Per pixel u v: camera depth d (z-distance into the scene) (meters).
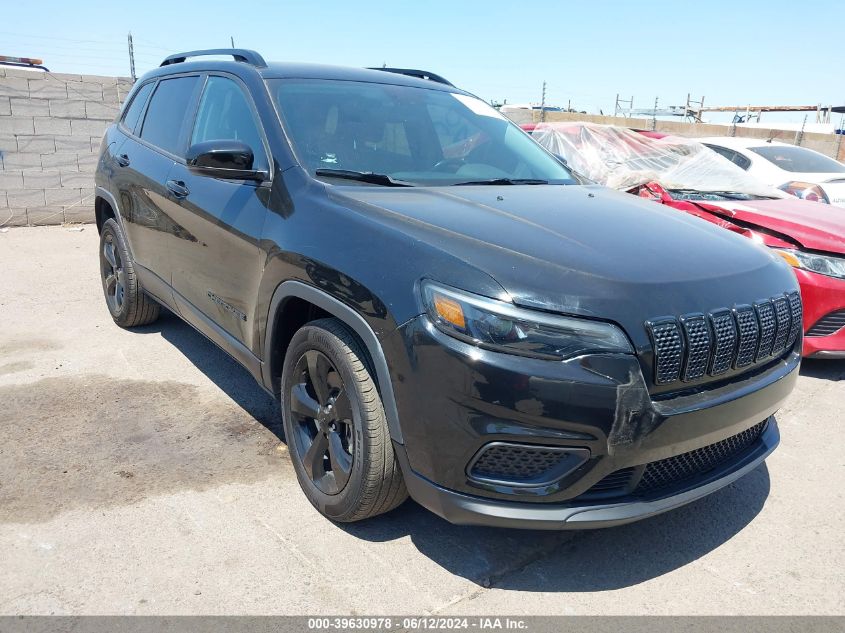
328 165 3.06
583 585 2.46
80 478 2.99
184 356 4.51
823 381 4.49
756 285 2.54
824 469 3.36
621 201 3.23
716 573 2.55
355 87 3.64
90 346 4.65
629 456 2.16
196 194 3.52
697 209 5.07
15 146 8.91
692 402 2.25
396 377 2.28
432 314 2.20
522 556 2.61
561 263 2.26
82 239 8.42
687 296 2.29
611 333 2.13
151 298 4.69
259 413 3.70
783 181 8.28
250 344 3.16
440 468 2.23
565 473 2.16
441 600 2.35
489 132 3.85
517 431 2.11
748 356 2.43
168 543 2.58
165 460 3.17
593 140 6.93
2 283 6.20
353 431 2.49
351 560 2.53
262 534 2.66
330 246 2.58
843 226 4.50
